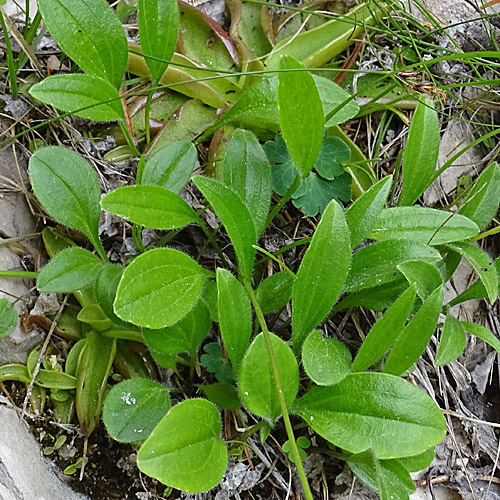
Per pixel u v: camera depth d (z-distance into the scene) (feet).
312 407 1.00
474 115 1.29
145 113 1.14
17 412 1.06
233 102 1.21
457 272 1.26
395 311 0.99
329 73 1.25
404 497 1.00
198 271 1.03
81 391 1.08
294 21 1.26
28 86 1.16
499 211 1.26
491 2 1.29
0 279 1.08
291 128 1.02
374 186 1.06
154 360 1.11
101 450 1.08
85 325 1.11
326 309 1.02
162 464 0.92
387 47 1.28
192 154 1.08
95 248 1.10
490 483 1.15
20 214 1.11
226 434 1.11
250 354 0.96
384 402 0.97
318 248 1.00
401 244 1.06
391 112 1.27
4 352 1.08
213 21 1.20
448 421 1.17
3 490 0.98
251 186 1.09
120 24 1.06
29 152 1.13
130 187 1.00
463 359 1.23
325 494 1.11
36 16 1.14
